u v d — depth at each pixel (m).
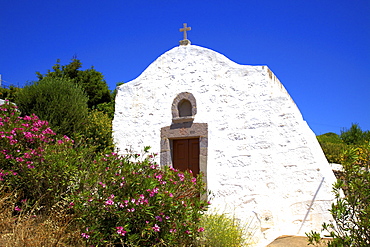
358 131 19.19
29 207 6.33
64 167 6.55
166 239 5.60
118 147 9.91
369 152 4.40
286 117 8.45
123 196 5.56
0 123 7.05
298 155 8.16
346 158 4.43
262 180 8.22
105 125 10.44
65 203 6.07
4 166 6.71
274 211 7.91
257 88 8.84
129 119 10.07
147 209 5.38
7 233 5.25
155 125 9.66
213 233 6.32
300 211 7.83
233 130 8.79
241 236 6.73
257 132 8.56
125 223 5.51
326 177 7.90
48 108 9.65
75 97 10.35
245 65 9.20
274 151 8.34
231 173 8.53
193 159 9.14
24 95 10.03
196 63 9.65
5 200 6.07
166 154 9.29
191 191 6.91
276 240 7.11
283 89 10.40
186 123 9.27
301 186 7.97
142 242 5.55
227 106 9.01
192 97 9.36
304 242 6.87
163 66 10.05
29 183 6.66
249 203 8.18
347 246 4.26
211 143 8.89
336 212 4.38
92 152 8.79
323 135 20.84
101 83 22.56
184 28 10.29
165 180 6.14
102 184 5.55
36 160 6.80
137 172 5.81
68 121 9.81
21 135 7.08
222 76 9.27
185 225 5.86
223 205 8.36
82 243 5.48
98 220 5.57
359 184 4.20
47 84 10.34
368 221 4.00
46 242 5.10
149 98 9.98
